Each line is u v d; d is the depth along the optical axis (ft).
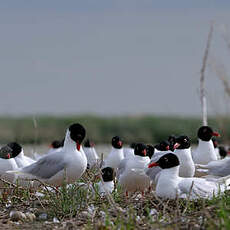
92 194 46.09
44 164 47.85
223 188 44.06
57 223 41.06
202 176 52.44
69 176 47.60
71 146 47.88
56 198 44.39
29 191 48.52
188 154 51.42
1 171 50.42
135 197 46.80
